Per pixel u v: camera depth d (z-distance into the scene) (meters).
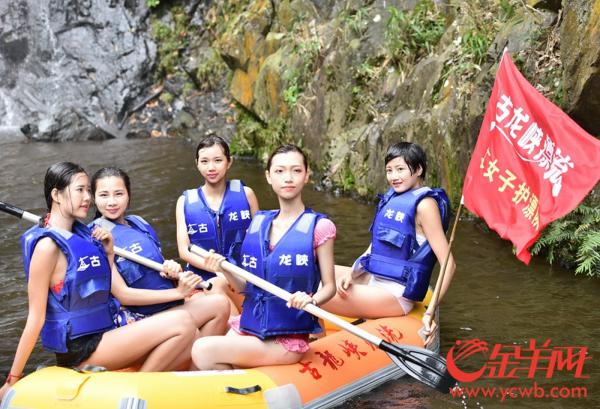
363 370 3.24
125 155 9.60
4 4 12.40
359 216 6.29
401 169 3.64
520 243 3.07
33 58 12.25
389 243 3.65
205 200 3.90
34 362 3.66
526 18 5.62
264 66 9.07
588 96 4.69
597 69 4.51
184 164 8.85
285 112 8.69
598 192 4.76
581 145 2.94
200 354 3.00
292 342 3.05
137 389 2.76
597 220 4.64
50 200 2.96
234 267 3.06
